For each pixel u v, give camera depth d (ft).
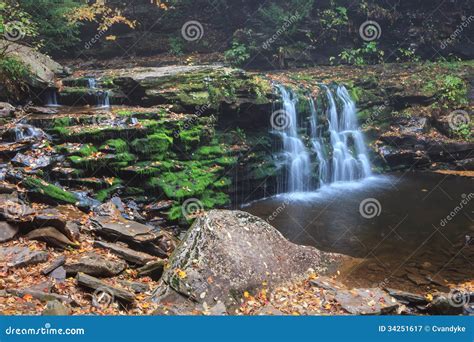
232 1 57.77
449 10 58.59
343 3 57.67
